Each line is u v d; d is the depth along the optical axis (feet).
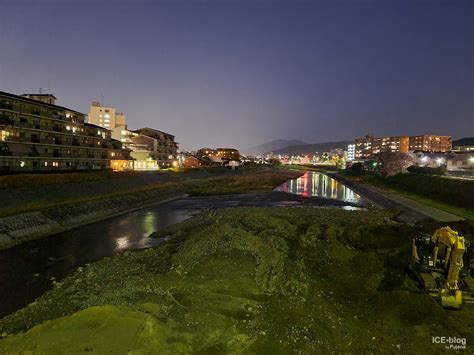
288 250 68.08
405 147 539.29
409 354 30.32
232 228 76.89
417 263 43.01
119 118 341.21
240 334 32.89
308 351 30.73
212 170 361.10
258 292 43.47
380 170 267.59
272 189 250.57
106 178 173.06
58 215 107.45
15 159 148.36
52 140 174.40
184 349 29.12
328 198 196.24
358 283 49.57
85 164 203.62
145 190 179.73
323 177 406.82
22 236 87.97
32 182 124.57
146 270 60.44
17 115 151.74
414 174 197.77
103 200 137.49
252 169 508.12
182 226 104.27
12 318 42.98
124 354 25.76
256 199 191.72
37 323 40.19
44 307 45.01
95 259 73.20
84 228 106.32
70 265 69.00
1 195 106.22
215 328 33.63
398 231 82.69
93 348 26.35
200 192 217.36
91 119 328.08
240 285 45.52
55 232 98.32
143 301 40.75
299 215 121.90
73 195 137.69
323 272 54.85
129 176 197.06
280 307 39.45
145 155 294.25
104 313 31.81
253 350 30.37
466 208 117.80
